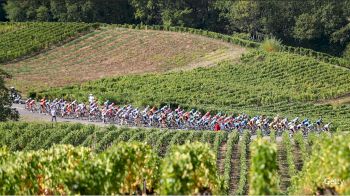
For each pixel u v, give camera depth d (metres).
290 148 131.25
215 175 84.50
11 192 80.94
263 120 171.75
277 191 82.50
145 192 91.25
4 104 170.38
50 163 83.88
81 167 79.19
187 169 78.50
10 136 138.62
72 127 147.25
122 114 173.88
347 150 81.44
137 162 88.12
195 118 174.00
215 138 143.62
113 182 82.25
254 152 77.75
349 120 192.50
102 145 133.75
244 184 107.38
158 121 172.88
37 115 185.62
